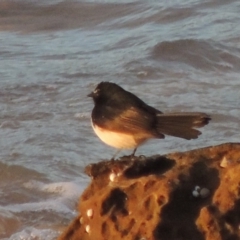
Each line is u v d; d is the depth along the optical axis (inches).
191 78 810.2
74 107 701.9
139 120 349.1
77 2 1131.3
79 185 535.5
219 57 878.4
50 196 520.1
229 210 316.2
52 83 780.6
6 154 586.6
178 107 702.5
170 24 1045.8
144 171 349.4
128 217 334.0
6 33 1040.8
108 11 1103.0
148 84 786.2
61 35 1025.5
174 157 344.5
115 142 360.8
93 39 988.6
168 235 321.7
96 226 343.6
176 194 324.2
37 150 595.5
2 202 510.0
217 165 331.0
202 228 317.7
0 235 464.8
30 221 480.7
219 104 706.8
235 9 1088.2
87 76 809.5
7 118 674.2
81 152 593.6
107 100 364.2
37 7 1119.0
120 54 891.4
